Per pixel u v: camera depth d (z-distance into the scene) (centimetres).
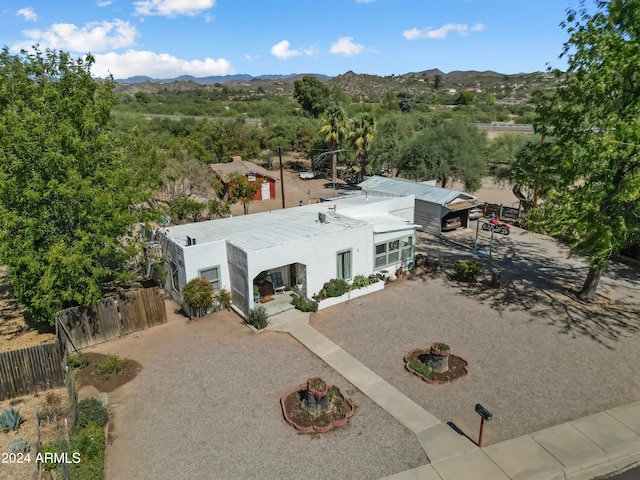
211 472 957
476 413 1139
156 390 1256
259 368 1353
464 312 1723
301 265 1783
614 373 1310
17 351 1262
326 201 2586
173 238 1838
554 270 2184
